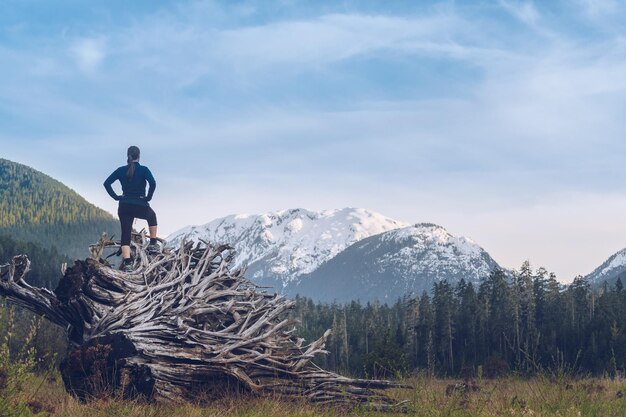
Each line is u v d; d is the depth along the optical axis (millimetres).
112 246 14055
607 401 11141
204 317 12930
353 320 110812
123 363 10641
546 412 9984
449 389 11227
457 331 88000
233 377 11273
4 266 12672
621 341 66250
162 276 13633
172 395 10539
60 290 12078
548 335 80625
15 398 8164
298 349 13477
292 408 10875
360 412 11234
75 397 10648
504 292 95938
